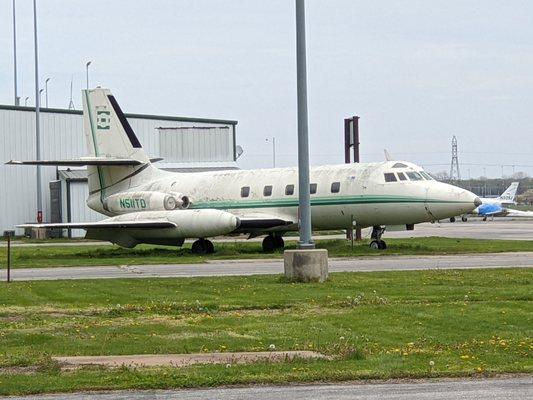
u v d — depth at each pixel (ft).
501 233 453.99
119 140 329.31
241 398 81.00
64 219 462.19
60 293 169.07
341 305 145.38
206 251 299.17
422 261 235.61
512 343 107.65
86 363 99.35
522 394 80.12
